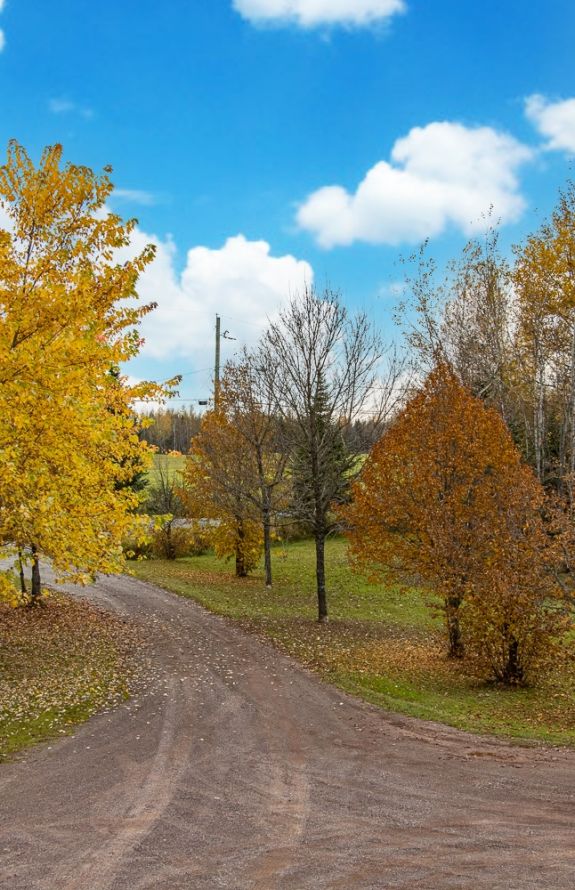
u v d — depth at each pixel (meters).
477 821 6.34
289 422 22.42
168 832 6.13
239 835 6.05
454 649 17.05
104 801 6.97
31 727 10.00
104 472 11.51
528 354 26.77
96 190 10.65
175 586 28.02
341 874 5.25
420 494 16.92
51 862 5.51
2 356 9.10
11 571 10.34
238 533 31.44
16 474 9.38
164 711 11.12
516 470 15.39
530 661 13.91
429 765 8.34
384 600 26.34
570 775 7.86
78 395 10.50
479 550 15.47
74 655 15.57
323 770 8.09
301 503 22.70
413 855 5.59
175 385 12.57
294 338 21.17
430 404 17.58
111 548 11.01
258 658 15.81
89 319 9.98
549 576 12.87
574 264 23.03
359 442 21.73
